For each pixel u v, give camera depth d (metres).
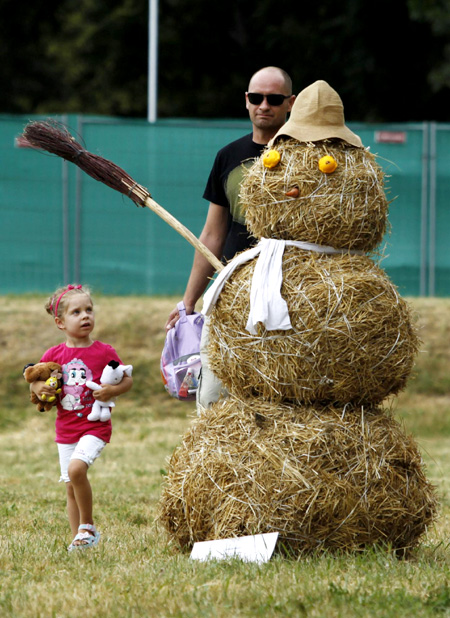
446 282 36.25
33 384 11.69
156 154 35.22
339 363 10.41
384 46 57.38
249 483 10.55
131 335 30.36
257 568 9.84
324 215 10.59
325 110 10.84
